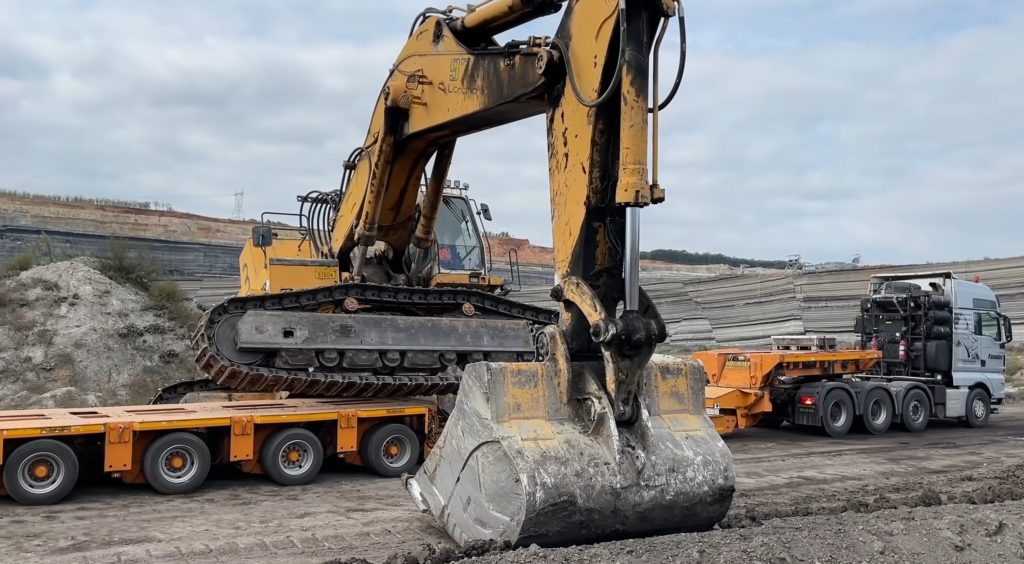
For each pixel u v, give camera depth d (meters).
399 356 11.05
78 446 9.16
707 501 5.94
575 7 6.31
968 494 8.87
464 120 8.41
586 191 6.10
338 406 10.48
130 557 6.38
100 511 8.11
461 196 12.84
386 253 11.66
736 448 13.09
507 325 11.70
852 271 28.14
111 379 17.38
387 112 9.34
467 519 5.95
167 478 9.02
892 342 16.59
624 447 5.72
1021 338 26.05
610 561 4.91
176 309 20.27
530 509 5.34
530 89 7.10
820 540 5.32
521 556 5.06
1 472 8.46
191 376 18.44
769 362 14.18
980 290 16.98
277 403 10.69
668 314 33.19
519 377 5.82
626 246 5.75
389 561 5.77
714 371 14.82
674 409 6.27
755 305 30.53
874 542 5.31
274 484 9.71
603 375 6.10
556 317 12.30
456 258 12.53
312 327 10.53
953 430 16.00
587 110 6.12
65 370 17.14
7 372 16.78
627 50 5.72
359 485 9.68
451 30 8.58
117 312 19.03
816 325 28.55
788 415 15.14
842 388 14.77
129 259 21.59
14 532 7.21
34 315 18.31
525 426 5.73
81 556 6.41
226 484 9.70
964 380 16.31
